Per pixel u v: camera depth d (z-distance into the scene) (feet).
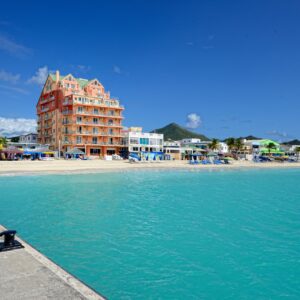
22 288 19.38
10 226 47.65
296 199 81.46
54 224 49.34
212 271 32.12
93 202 69.82
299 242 42.39
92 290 19.86
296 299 26.73
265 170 214.28
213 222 53.36
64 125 271.08
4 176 117.39
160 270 32.09
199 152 327.47
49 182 105.09
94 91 300.20
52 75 307.78
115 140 289.74
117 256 35.76
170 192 90.53
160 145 306.76
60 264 33.06
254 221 54.60
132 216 56.54
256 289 28.40
